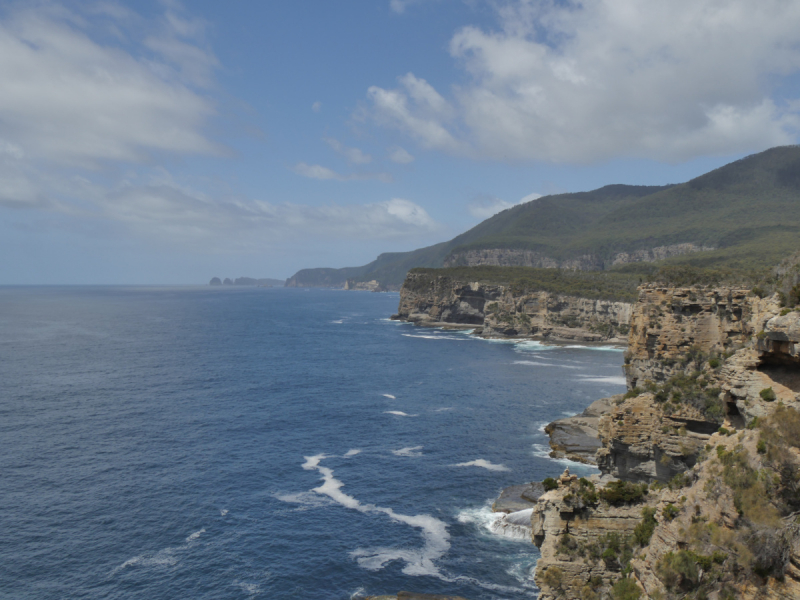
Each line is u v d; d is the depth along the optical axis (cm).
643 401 4628
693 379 4566
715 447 2603
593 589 3225
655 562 2464
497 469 7850
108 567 5416
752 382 2634
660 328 5791
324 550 5753
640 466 4619
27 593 4984
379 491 7156
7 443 8669
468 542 5894
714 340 5438
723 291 5378
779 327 2506
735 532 2086
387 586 5156
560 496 3553
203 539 5956
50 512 6456
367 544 5872
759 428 2336
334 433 9556
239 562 5531
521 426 9994
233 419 10331
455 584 5181
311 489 7219
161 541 5906
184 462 8088
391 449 8750
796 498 2016
